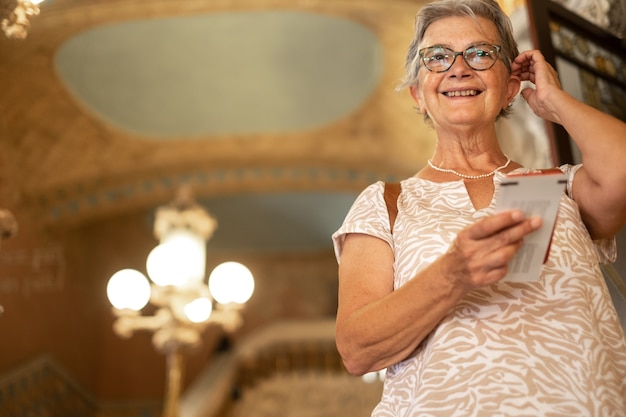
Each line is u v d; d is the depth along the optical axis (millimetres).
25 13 2877
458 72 1888
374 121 11977
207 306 6969
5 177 11391
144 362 14617
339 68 10961
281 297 15266
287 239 15219
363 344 1595
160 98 11367
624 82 3465
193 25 9797
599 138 1726
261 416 12242
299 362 13367
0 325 11055
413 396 1608
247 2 8930
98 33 9633
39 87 10445
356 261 1778
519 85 2031
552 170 1713
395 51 10156
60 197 12383
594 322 1599
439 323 1604
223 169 12961
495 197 1762
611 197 1717
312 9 9258
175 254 6859
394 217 1821
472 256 1452
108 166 12352
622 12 3637
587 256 1698
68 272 13211
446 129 1918
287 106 11805
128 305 6680
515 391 1491
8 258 11273
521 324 1566
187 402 11703
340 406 12180
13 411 11141
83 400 13695
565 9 3344
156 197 12906
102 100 11164
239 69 10898
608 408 1492
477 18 1931
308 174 12992
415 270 1678
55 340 12750
